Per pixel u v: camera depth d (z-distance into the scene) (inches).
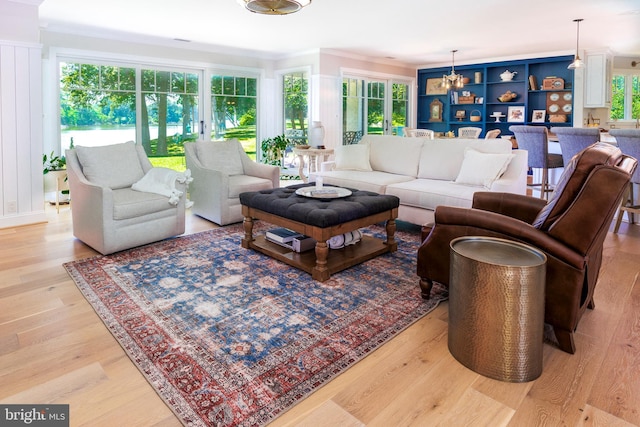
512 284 65.7
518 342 66.8
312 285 106.7
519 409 61.4
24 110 162.2
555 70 308.2
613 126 311.6
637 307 94.5
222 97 275.7
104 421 58.4
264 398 63.5
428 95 371.6
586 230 72.4
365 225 118.9
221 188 164.7
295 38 238.8
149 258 127.1
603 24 209.9
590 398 63.8
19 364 72.0
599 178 71.0
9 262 123.2
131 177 152.1
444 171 167.8
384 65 329.4
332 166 197.0
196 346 77.9
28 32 159.8
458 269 72.5
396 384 67.2
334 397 64.0
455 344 74.2
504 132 336.8
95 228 130.4
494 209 101.8
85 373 69.6
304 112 289.4
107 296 99.7
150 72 242.2
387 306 94.7
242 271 116.4
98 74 223.6
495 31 224.5
